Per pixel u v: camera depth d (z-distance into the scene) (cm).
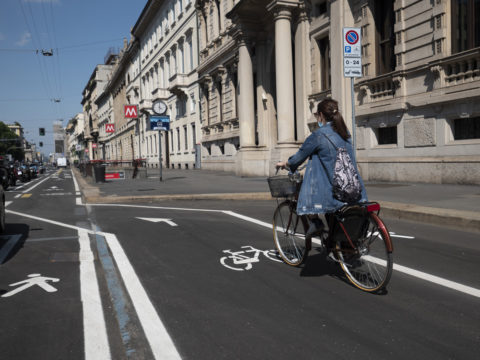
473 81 1023
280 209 489
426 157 1173
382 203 823
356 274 391
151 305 351
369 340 279
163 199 1190
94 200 1225
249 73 2042
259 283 407
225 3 2475
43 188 1986
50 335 297
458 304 341
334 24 1459
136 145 5681
